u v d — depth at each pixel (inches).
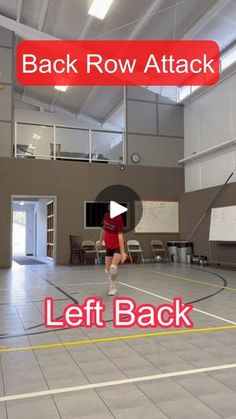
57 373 102.8
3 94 436.1
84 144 477.1
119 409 82.0
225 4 334.0
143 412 80.7
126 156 483.8
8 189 427.5
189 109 500.7
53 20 417.4
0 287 259.1
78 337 137.3
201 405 83.8
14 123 449.1
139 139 492.1
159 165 497.7
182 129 513.3
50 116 632.4
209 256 426.3
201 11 356.8
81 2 367.9
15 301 207.2
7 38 443.5
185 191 503.2
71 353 119.6
